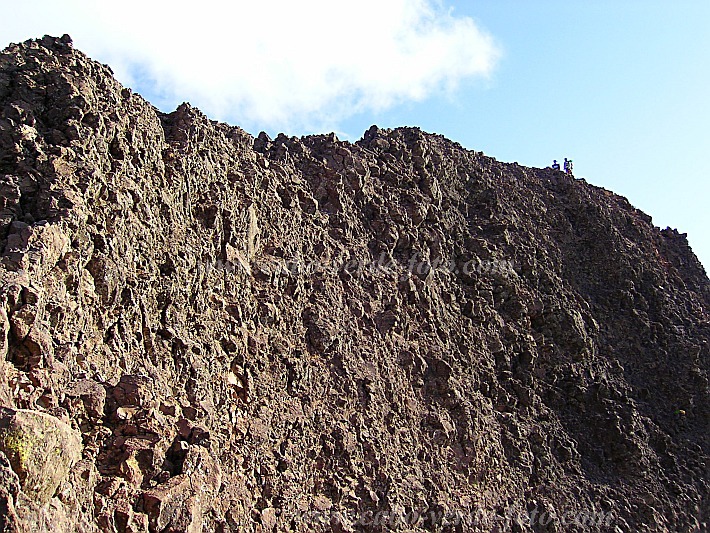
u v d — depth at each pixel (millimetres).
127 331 19531
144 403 17344
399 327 31312
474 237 41031
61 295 17188
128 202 21188
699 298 49938
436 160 43219
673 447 38531
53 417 13477
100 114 21719
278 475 21906
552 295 41719
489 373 34531
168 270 22125
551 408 36594
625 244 49125
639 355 43250
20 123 20297
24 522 11570
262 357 24516
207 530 17188
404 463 26797
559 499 31656
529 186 50250
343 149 36344
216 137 29109
